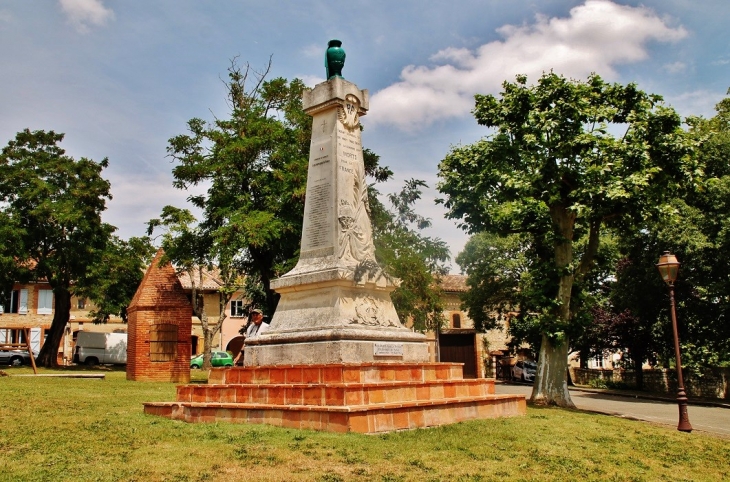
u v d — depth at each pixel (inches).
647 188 863.1
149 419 472.7
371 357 497.7
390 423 423.2
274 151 1249.4
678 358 705.0
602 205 863.1
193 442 381.4
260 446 367.9
